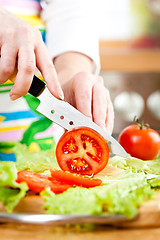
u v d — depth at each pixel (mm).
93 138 965
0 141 1448
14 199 749
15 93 929
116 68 2994
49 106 1000
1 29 959
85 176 913
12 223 726
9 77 979
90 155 1005
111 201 717
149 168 1067
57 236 691
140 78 3061
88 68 1439
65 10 1527
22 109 1462
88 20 1549
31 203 780
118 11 3193
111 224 720
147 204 748
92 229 707
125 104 3070
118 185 822
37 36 1004
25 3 1536
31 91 990
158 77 3057
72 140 984
